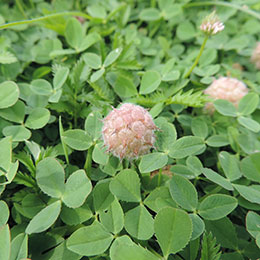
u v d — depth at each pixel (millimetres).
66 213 85
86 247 76
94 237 78
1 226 78
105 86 123
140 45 155
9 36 149
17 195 92
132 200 85
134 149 89
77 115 118
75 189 81
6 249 69
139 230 80
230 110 116
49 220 76
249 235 92
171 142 94
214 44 159
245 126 110
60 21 150
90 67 125
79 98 117
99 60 123
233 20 176
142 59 151
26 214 86
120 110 91
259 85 146
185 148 93
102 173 100
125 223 81
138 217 83
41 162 85
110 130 90
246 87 139
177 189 85
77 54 139
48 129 117
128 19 172
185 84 125
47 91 113
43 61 139
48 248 82
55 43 143
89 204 89
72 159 113
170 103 115
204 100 111
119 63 127
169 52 158
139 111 91
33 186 93
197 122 113
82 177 82
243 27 172
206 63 144
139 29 170
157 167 86
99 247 77
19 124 107
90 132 98
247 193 87
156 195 88
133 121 88
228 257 83
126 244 71
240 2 171
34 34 156
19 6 163
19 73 131
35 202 89
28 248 82
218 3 166
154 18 168
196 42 163
